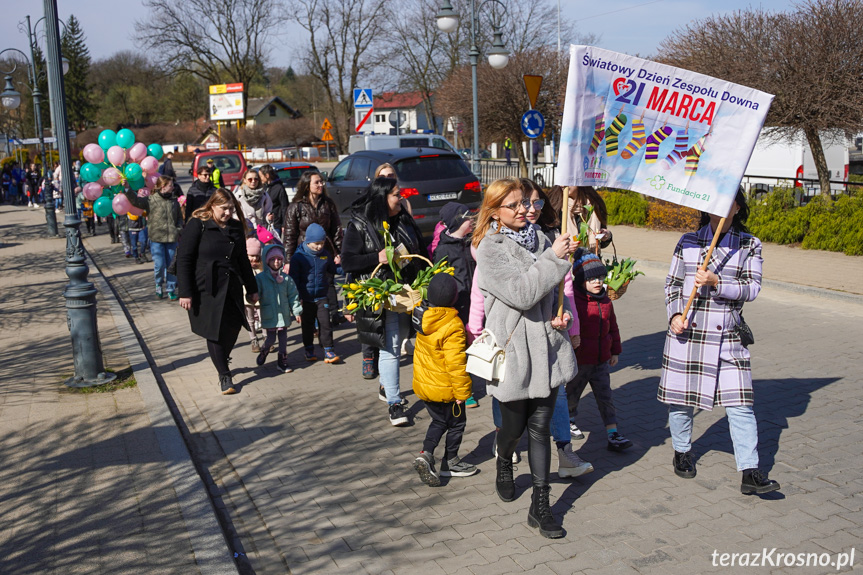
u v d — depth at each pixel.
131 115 84.00
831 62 12.94
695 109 3.96
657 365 7.02
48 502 4.38
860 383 6.18
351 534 4.12
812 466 4.68
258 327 8.15
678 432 4.55
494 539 3.98
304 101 84.19
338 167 14.27
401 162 12.46
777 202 13.44
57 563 3.71
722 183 3.97
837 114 13.12
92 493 4.49
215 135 59.28
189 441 5.62
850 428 5.25
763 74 13.66
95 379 6.66
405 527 4.17
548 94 22.17
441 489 4.64
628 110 3.96
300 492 4.70
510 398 3.86
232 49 51.44
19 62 28.91
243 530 4.26
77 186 19.78
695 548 3.78
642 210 16.56
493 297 3.94
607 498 4.39
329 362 7.49
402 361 7.54
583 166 3.92
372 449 5.34
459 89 23.52
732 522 4.03
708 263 4.14
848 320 8.31
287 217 8.27
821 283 9.91
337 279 11.63
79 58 82.94
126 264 14.66
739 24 14.41
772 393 6.05
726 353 4.25
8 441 5.34
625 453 5.06
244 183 10.30
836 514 4.07
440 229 6.12
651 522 4.07
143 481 4.65
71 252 6.57
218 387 6.88
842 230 12.17
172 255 10.88
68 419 5.77
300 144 65.75
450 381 4.48
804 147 17.94
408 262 5.79
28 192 31.31
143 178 12.30
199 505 4.28
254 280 6.80
